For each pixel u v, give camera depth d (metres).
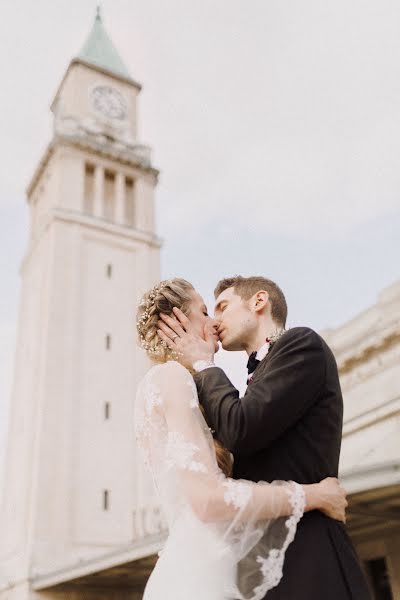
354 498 10.14
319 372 2.11
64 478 26.78
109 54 45.31
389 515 11.53
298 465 2.06
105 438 29.02
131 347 32.84
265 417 1.98
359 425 18.11
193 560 2.00
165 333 2.56
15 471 30.08
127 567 18.77
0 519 29.97
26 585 23.08
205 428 2.15
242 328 2.54
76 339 31.16
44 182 40.09
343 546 1.96
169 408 2.15
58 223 34.47
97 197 37.47
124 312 33.88
